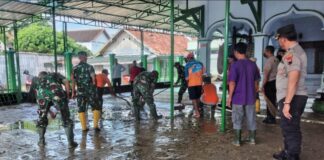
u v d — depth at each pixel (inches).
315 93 363.6
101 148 172.9
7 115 297.1
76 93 212.7
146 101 251.1
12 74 397.1
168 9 499.2
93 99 213.0
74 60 585.6
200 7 447.8
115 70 486.9
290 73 124.8
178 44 1099.9
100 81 273.4
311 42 425.4
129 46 1024.9
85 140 190.4
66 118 177.6
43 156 160.7
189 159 152.1
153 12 512.1
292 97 126.1
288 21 442.6
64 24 492.1
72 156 159.6
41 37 919.7
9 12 387.9
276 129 209.5
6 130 226.7
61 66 506.9
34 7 385.4
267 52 217.5
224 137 191.6
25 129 230.1
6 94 381.4
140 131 212.2
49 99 177.0
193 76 259.1
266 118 230.5
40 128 182.4
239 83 165.8
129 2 447.2
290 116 128.5
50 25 1039.0
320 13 351.6
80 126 232.5
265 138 186.4
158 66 650.8
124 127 226.2
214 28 442.6
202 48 454.3
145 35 1042.1
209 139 187.8
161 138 192.4
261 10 394.3
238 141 171.6
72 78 210.4
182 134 201.6
